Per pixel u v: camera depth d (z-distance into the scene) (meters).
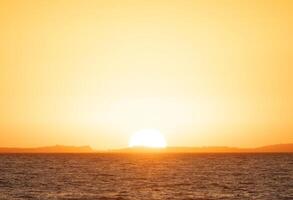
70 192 106.12
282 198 97.00
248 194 103.25
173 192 107.12
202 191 108.62
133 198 97.50
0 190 108.69
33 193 103.88
